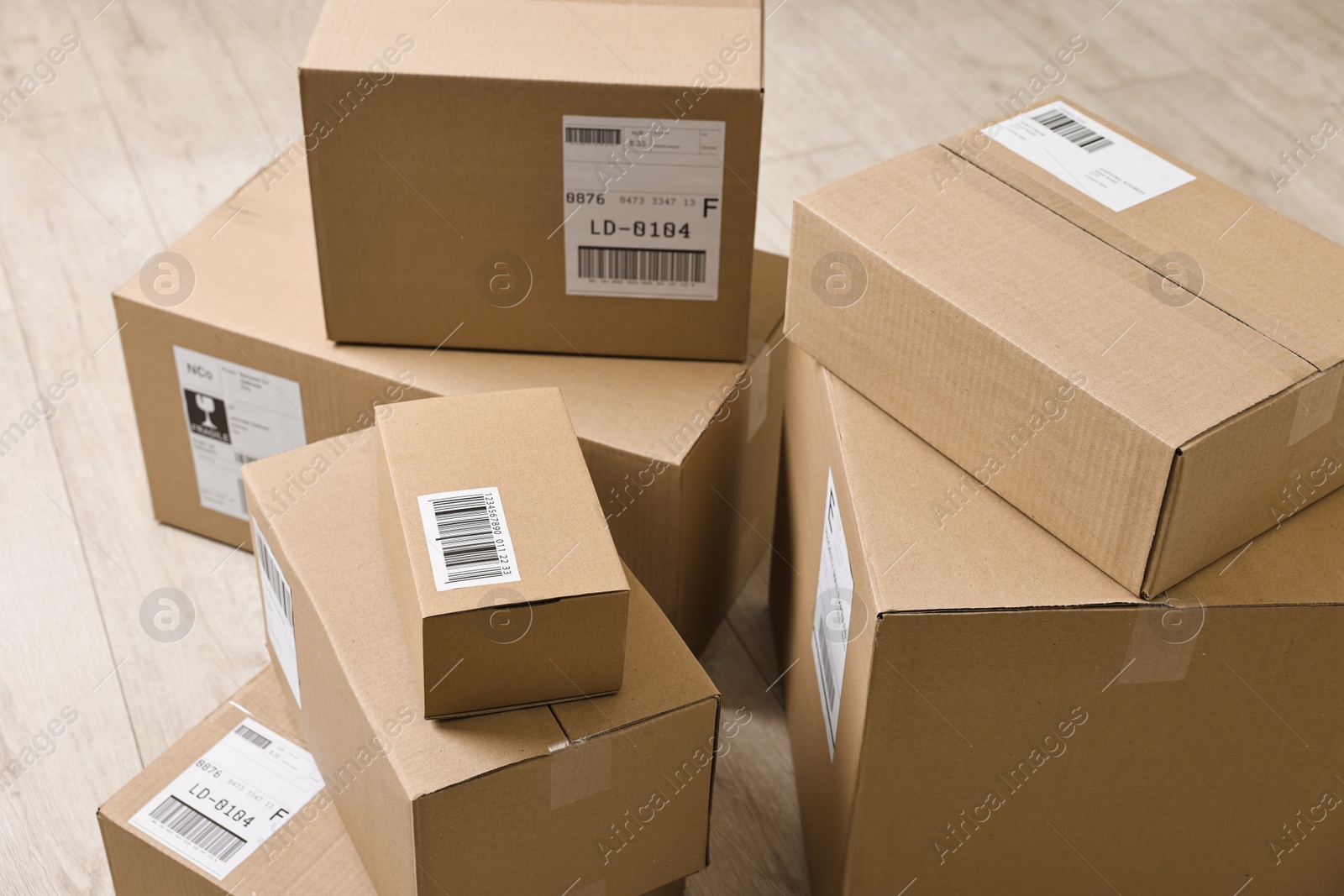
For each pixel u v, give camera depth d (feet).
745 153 4.19
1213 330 3.34
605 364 4.77
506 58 4.13
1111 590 3.27
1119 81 8.84
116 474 5.98
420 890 3.39
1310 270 3.57
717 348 4.74
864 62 8.96
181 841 3.86
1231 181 7.97
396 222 4.42
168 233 7.36
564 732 3.39
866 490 3.57
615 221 4.39
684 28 4.32
